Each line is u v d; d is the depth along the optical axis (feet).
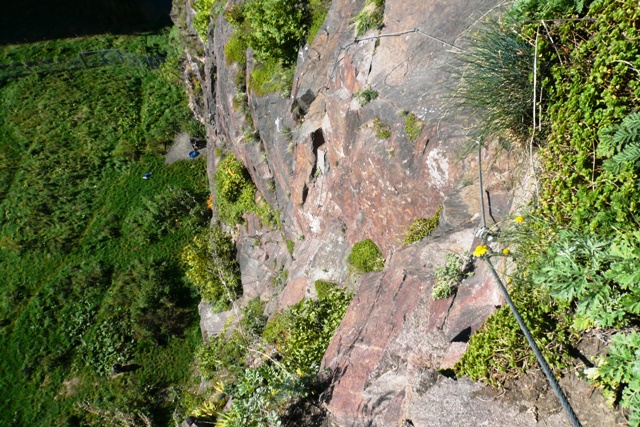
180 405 44.06
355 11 24.48
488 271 13.73
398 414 13.04
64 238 60.23
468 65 14.96
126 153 68.54
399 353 14.64
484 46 13.38
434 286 15.06
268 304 32.96
